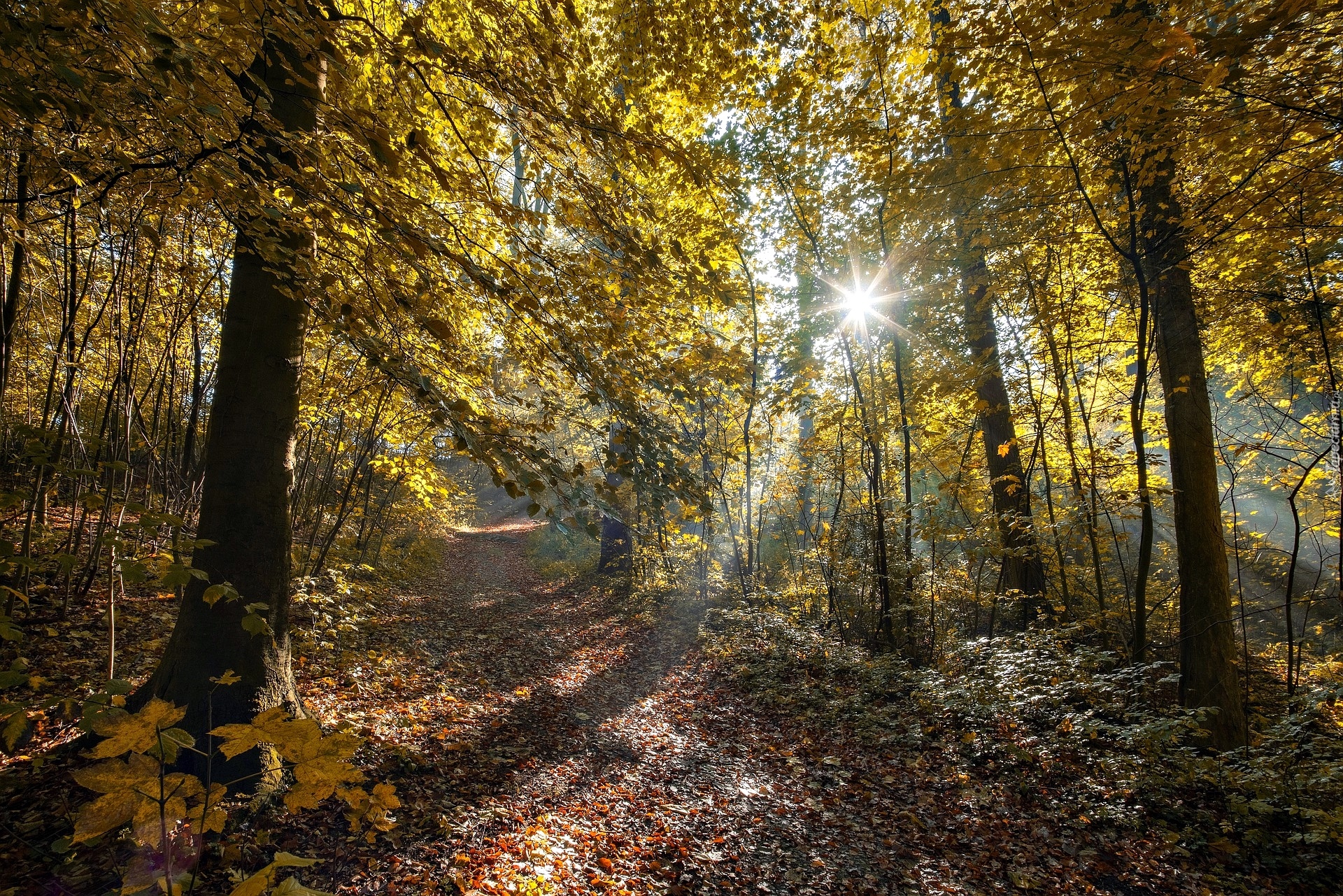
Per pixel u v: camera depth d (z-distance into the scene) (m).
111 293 5.63
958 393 10.05
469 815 4.27
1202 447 6.83
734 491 12.95
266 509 4.25
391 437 10.09
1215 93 4.29
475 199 3.53
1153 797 5.15
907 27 8.33
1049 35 4.93
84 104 2.31
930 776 5.86
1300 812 4.71
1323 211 5.18
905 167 7.80
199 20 3.22
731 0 5.78
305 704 5.26
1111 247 7.51
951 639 9.64
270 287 4.37
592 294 3.73
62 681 4.75
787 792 5.56
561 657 9.54
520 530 29.77
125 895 1.20
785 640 9.75
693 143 6.18
